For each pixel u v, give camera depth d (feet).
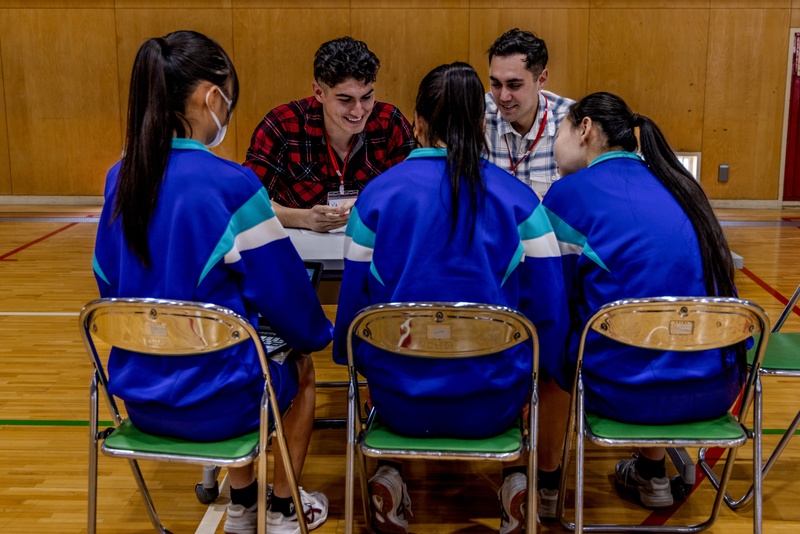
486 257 5.47
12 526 7.12
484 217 5.49
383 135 9.48
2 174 27.12
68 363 11.59
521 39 9.34
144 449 5.48
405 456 5.53
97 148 26.86
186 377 5.39
